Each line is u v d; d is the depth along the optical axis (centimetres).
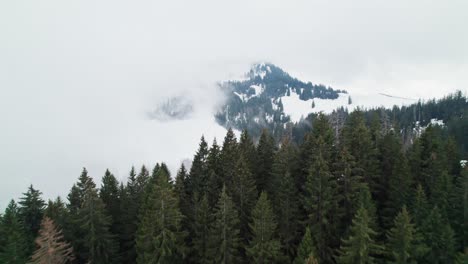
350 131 5509
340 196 3806
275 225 3566
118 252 4872
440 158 4891
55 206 4816
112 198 5572
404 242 3164
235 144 5516
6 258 3988
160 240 3694
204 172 5422
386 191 4572
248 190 4272
